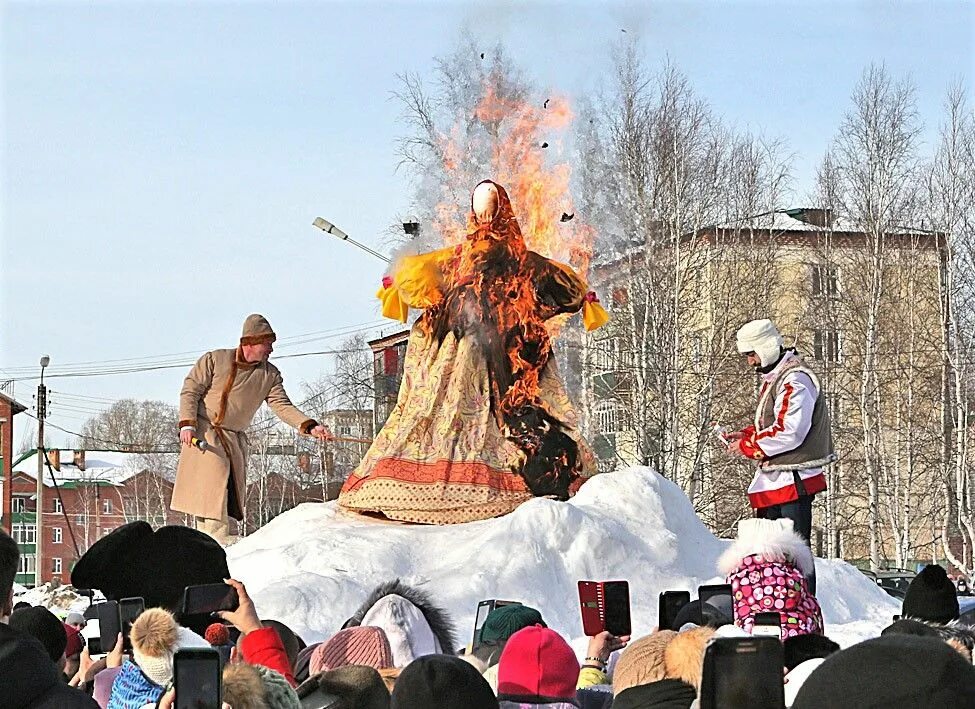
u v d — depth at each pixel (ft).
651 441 101.50
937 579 17.93
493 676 15.58
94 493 226.99
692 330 109.50
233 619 15.42
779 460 28.37
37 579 137.90
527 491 36.37
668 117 105.91
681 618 18.83
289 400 37.19
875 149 109.91
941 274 109.09
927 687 7.83
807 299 113.70
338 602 30.42
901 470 113.29
